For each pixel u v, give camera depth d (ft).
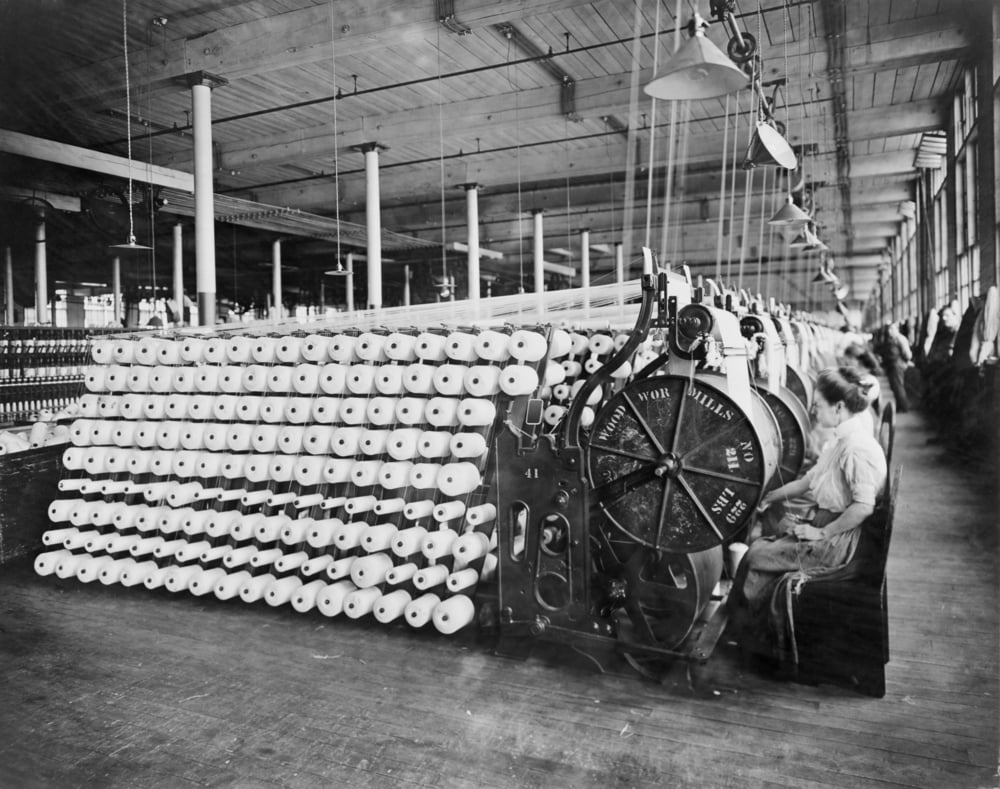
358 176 59.06
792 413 15.11
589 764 8.74
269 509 14.61
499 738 9.34
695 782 8.34
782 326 20.02
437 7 27.58
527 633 11.58
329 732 9.59
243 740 9.44
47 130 34.45
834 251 64.64
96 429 16.12
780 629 10.57
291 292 81.92
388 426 13.91
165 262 58.59
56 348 27.78
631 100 38.06
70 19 26.03
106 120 38.73
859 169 45.78
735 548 14.19
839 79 29.89
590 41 34.04
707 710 9.93
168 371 15.56
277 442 14.55
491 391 12.57
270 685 10.92
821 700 10.10
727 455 10.31
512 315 16.69
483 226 77.92
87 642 12.57
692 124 45.85
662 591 10.78
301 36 29.22
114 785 8.52
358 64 36.17
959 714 9.56
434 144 50.42
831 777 8.36
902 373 26.94
